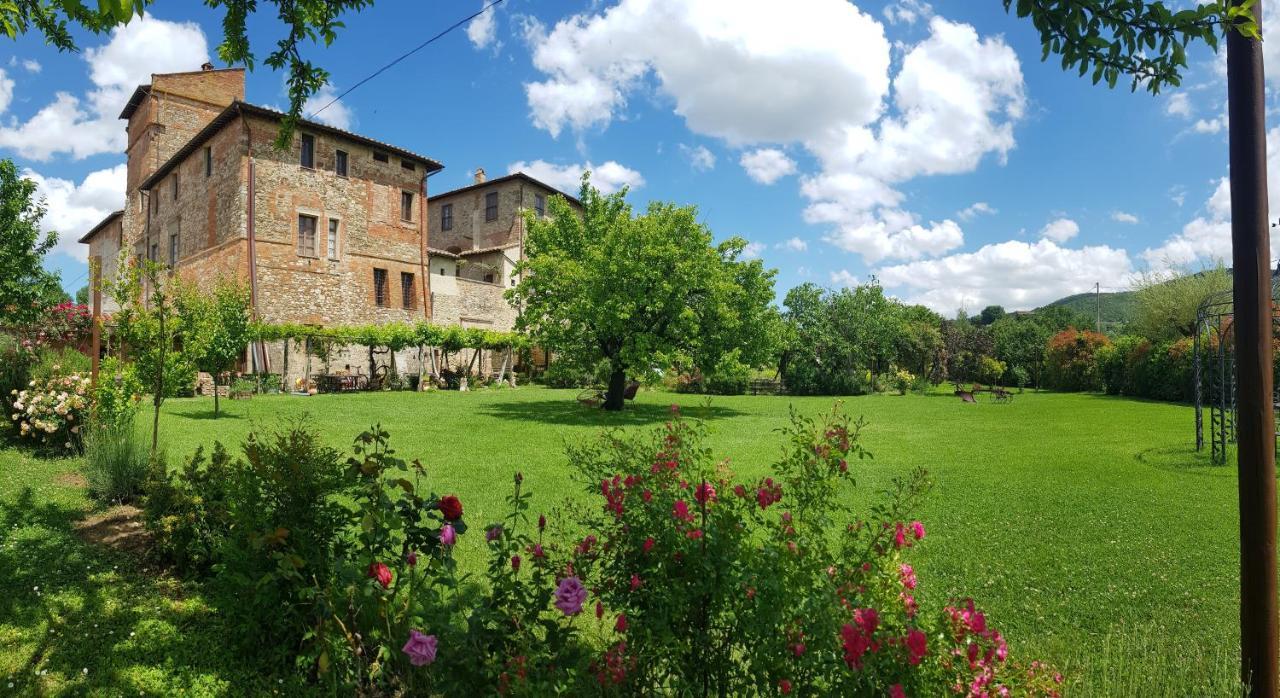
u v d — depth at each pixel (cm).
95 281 905
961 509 752
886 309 4203
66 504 637
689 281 1973
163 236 3181
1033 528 668
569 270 2067
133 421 923
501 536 292
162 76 3158
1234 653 378
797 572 223
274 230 2612
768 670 212
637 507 260
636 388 2514
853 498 774
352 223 2891
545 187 3931
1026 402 2864
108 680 315
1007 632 419
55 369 950
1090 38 255
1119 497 820
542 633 267
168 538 450
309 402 2020
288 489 342
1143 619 440
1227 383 1562
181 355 1159
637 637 230
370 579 266
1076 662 349
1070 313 6344
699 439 301
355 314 2894
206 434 1173
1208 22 236
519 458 1035
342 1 425
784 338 2395
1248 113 248
